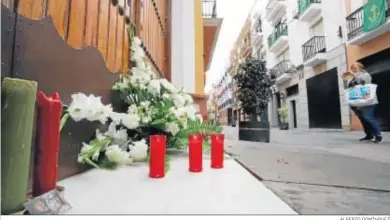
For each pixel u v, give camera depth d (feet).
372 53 26.58
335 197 4.04
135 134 5.63
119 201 2.66
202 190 3.16
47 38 3.16
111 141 4.74
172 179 3.75
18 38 2.63
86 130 4.24
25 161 2.17
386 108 25.25
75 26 3.90
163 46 13.60
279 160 7.83
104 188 3.16
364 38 26.63
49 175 2.43
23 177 2.16
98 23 4.79
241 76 21.36
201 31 16.31
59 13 3.45
